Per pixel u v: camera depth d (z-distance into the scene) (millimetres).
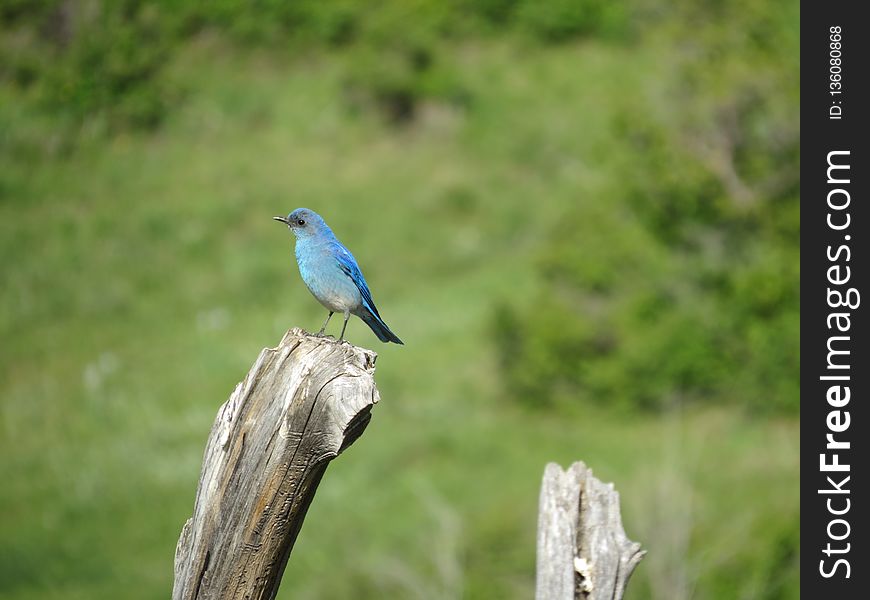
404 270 28219
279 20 36969
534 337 22656
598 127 32406
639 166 23188
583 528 6895
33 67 33812
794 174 22844
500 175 31688
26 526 19141
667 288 22625
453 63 35938
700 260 22703
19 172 31453
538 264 23562
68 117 33062
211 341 25141
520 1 38219
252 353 24609
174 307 26719
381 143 33500
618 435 21328
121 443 21516
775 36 24703
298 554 18031
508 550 15508
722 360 21984
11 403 22922
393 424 22062
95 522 19250
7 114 32656
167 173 32062
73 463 20875
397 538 17781
